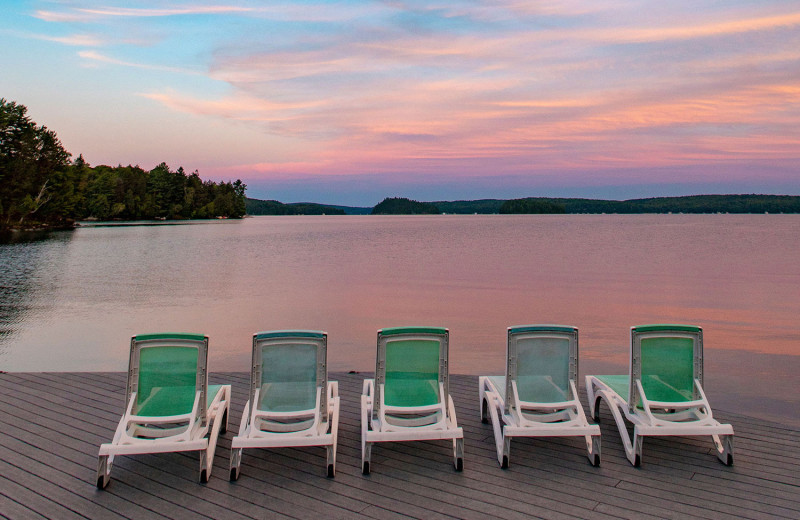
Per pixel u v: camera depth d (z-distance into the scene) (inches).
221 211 5890.8
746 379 366.0
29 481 163.0
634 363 182.5
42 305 686.5
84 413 222.4
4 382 264.7
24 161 2755.9
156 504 149.8
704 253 1601.9
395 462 179.6
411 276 1042.7
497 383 210.4
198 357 175.5
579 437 201.5
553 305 703.1
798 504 149.5
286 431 182.9
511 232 3174.2
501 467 174.4
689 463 177.8
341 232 3245.6
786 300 741.9
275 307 683.4
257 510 146.8
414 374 186.9
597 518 142.3
